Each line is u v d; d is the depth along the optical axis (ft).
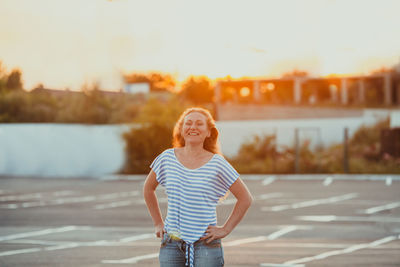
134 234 39.27
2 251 32.24
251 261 28.84
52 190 75.00
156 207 14.73
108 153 99.91
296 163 95.14
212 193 14.01
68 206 57.41
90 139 99.91
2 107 115.03
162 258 14.21
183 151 14.43
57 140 99.66
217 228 13.97
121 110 108.58
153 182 14.65
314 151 100.48
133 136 99.50
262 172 96.53
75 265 27.99
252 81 172.24
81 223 45.19
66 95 110.52
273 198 63.62
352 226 42.91
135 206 57.31
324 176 90.99
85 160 99.50
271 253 31.24
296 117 151.23
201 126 14.28
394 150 96.32
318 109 149.38
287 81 179.22
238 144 104.17
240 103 156.15
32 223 45.32
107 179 92.27
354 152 100.32
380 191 70.28
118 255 30.81
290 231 40.29
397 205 56.59
